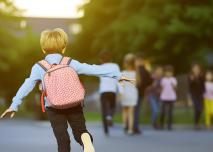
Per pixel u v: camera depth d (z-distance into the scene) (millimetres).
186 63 43000
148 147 17500
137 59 22234
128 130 22750
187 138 21047
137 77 22031
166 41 39812
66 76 8148
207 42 40125
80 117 8273
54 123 8219
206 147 17516
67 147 8156
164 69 25984
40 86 8391
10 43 56062
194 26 38375
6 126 31188
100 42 44375
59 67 8211
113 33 43656
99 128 27875
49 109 8258
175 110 39031
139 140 20125
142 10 40625
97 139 20547
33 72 8297
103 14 48688
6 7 56062
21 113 50906
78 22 50969
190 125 27672
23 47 60844
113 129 26672
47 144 19109
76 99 8070
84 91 8273
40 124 32781
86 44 54875
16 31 56938
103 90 20672
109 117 21172
